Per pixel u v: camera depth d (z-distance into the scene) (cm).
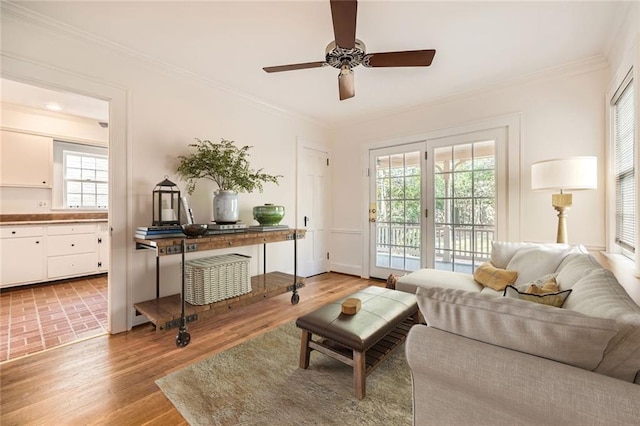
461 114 342
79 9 192
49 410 149
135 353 208
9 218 390
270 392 164
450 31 217
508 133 309
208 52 247
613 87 237
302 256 425
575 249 212
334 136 468
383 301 205
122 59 243
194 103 293
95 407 152
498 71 282
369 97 349
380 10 193
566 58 258
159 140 267
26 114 405
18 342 224
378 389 167
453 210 351
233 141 313
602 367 75
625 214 226
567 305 120
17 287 371
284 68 218
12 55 192
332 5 149
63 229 403
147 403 155
